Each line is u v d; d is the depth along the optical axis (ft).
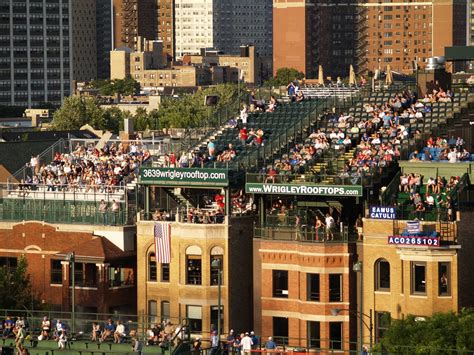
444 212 618.85
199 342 609.42
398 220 621.72
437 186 640.58
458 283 608.60
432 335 562.25
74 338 624.59
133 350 604.49
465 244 616.80
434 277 606.14
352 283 636.07
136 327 643.45
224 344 608.60
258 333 654.94
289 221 652.48
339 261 636.07
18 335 608.60
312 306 637.30
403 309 613.52
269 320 651.66
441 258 605.73
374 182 653.71
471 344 556.51
